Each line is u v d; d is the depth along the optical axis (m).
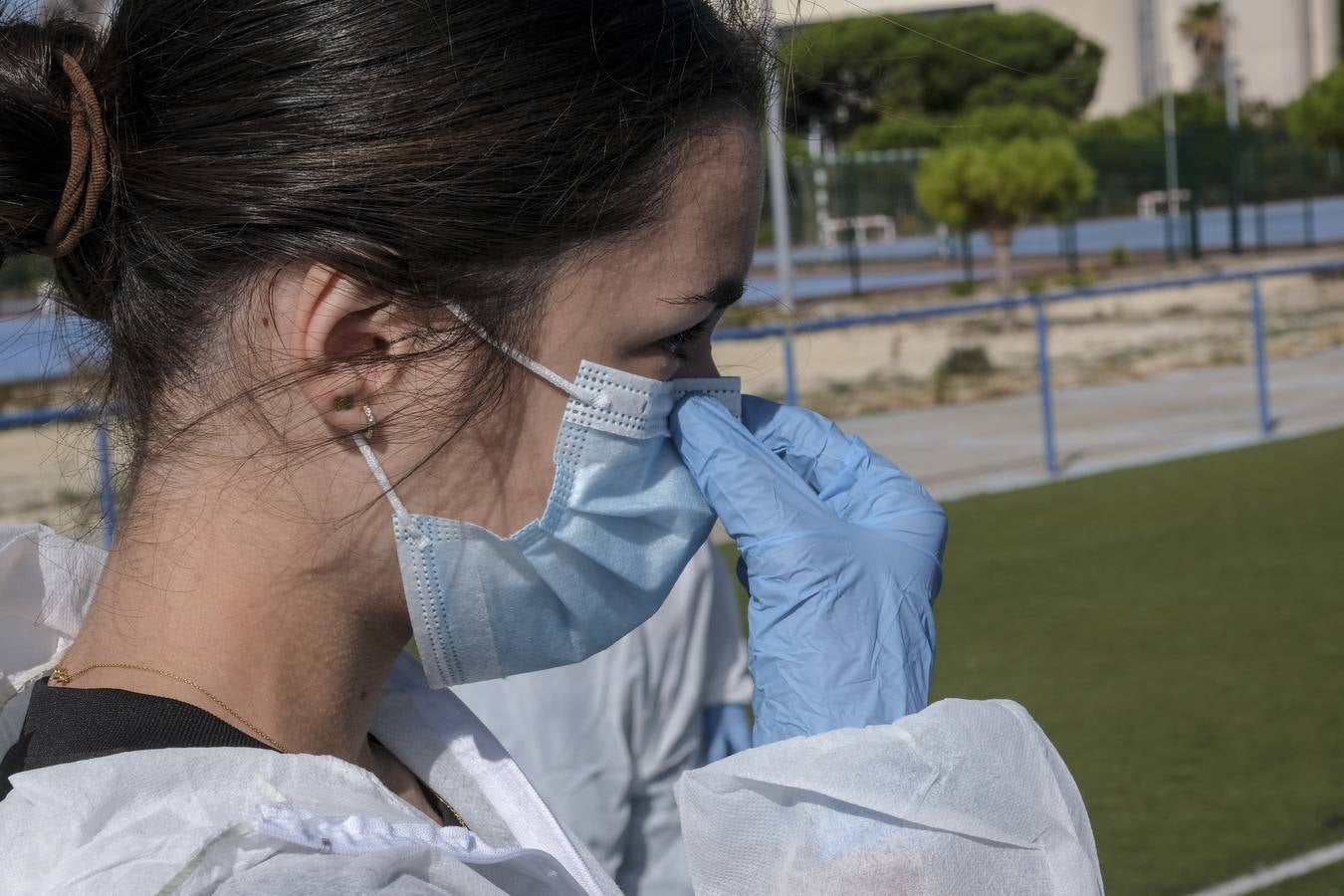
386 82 0.86
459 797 1.11
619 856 2.63
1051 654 6.59
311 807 0.80
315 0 0.87
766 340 10.30
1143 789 4.95
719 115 0.93
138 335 0.88
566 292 0.90
